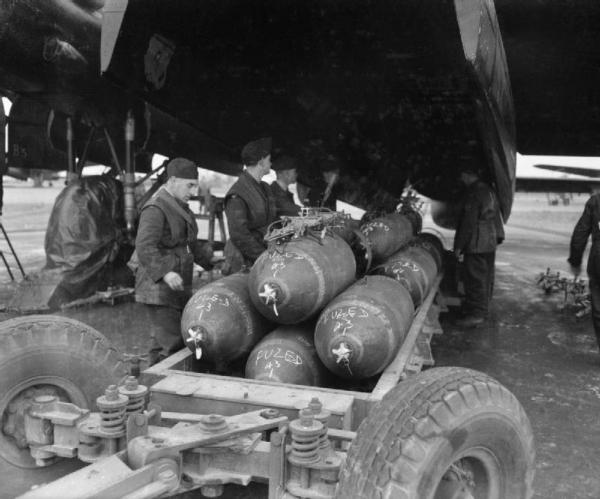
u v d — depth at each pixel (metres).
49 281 7.26
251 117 7.99
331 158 8.84
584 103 8.92
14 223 20.55
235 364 3.83
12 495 2.81
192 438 2.36
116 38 5.14
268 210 4.97
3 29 6.05
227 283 3.71
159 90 6.21
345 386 3.67
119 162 8.32
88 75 6.90
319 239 3.69
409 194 7.56
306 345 3.51
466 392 2.28
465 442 2.24
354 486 2.12
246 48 6.77
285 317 3.44
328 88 7.89
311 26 6.43
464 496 2.35
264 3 5.96
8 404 2.90
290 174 5.62
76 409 2.71
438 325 6.10
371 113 8.41
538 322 7.89
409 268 4.93
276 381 3.33
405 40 6.59
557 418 4.71
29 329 2.98
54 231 7.41
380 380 3.19
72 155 7.82
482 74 4.79
